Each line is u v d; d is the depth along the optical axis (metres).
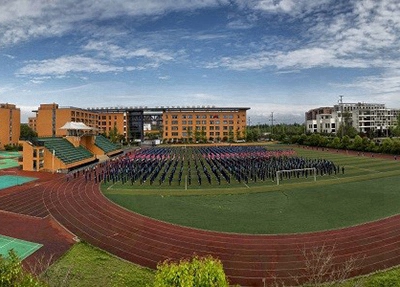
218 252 17.72
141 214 24.86
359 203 27.41
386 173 42.50
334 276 14.61
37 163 49.62
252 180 39.31
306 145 100.56
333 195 30.53
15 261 7.94
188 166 53.69
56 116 101.06
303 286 12.97
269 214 24.55
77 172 47.69
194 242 19.17
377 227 21.19
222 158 62.81
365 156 66.38
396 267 15.51
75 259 16.55
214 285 7.24
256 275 15.17
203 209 26.20
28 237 20.22
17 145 90.44
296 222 22.45
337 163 54.19
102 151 70.31
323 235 19.89
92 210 26.20
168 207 26.94
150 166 51.12
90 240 19.67
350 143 82.81
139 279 11.72
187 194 31.84
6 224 22.89
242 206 27.05
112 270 15.23
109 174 44.31
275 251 17.70
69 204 28.30
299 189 33.53
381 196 29.83
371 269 15.38
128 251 18.00
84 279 14.13
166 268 7.71
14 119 94.69
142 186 36.41
